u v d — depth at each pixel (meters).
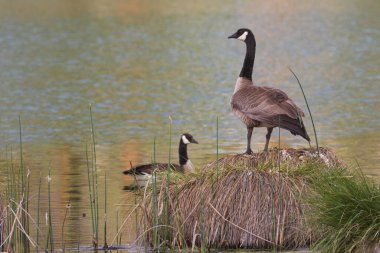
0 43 56.88
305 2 81.62
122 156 21.64
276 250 13.27
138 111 30.34
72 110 30.91
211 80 39.50
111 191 17.33
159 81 39.47
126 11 76.81
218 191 13.77
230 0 84.62
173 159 21.16
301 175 13.85
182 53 51.34
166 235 13.41
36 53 51.88
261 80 39.47
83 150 22.62
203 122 27.41
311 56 48.88
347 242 12.48
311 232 13.32
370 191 12.65
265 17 70.88
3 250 12.66
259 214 13.53
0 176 18.70
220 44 55.56
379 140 23.12
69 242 13.90
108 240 14.02
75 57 49.91
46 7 80.12
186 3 83.06
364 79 38.47
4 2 84.69
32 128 26.84
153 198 13.33
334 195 12.73
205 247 13.45
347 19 67.50
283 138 23.84
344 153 21.00
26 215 13.49
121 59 48.88
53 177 18.83
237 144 23.03
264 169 14.01
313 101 32.06
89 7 79.88
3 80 40.41
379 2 79.31
